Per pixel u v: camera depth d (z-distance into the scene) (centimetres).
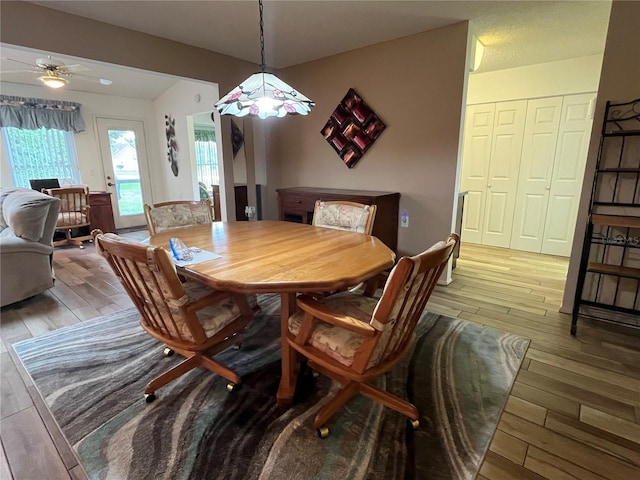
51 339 229
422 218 330
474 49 302
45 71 374
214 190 502
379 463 135
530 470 132
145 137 639
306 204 354
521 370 195
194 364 183
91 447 142
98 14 262
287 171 437
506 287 325
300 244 195
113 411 163
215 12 260
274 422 156
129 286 157
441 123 303
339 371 141
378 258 168
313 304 142
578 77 387
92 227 527
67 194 471
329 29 292
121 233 584
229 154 390
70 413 161
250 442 145
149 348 218
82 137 565
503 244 472
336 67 364
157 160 660
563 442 145
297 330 159
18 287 279
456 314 267
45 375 190
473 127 468
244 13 262
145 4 245
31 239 287
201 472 131
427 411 163
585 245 228
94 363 201
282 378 174
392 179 344
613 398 172
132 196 639
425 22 279
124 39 290
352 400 171
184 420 157
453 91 292
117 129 603
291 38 315
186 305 145
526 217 449
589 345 221
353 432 150
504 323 252
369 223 237
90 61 279
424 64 304
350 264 158
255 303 200
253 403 168
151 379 186
